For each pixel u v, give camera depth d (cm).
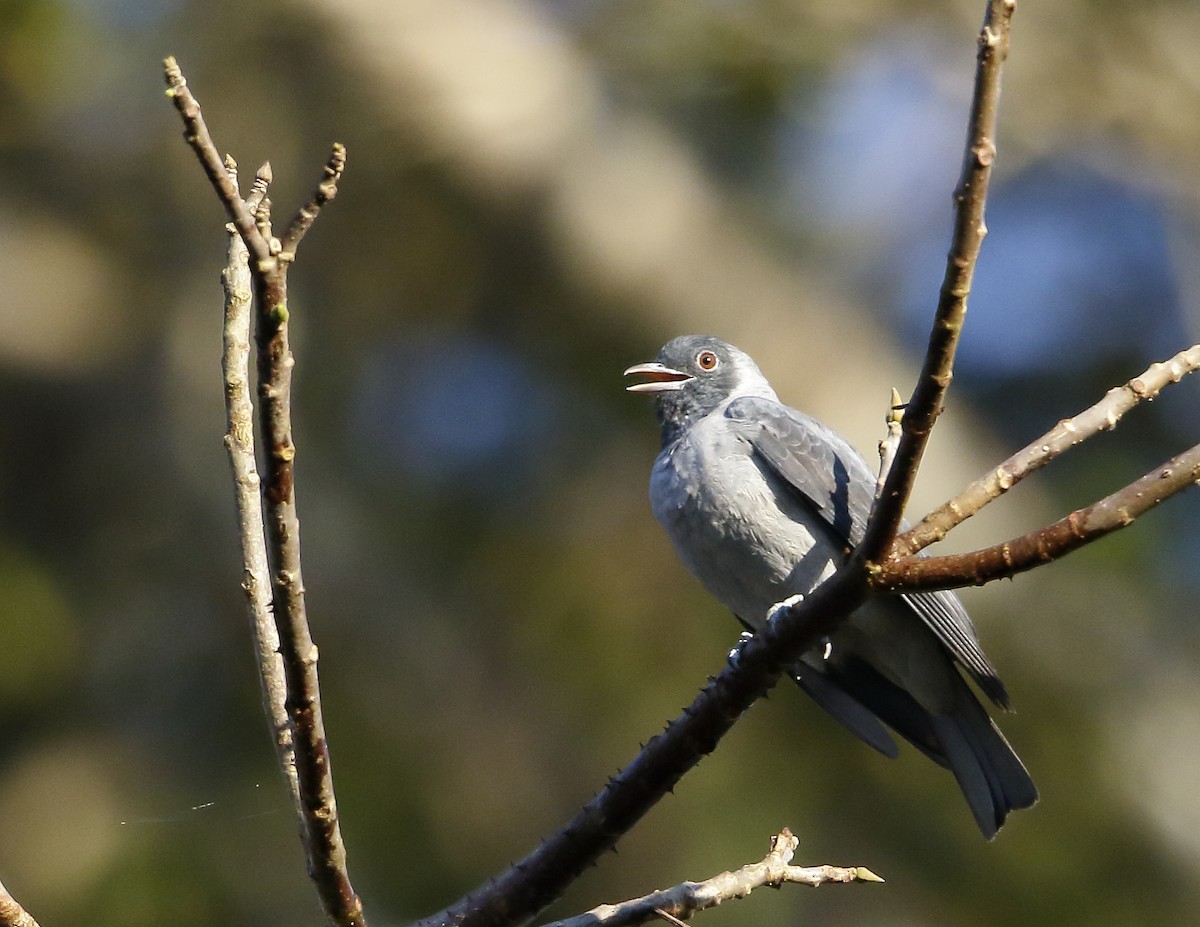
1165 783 1231
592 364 1353
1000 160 1531
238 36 1366
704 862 1144
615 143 1344
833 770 1188
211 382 1444
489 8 1377
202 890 1213
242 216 438
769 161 1428
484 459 1403
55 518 1464
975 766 828
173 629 1385
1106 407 521
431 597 1321
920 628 820
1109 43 1493
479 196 1325
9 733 1362
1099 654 1266
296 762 486
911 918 1150
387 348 1467
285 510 466
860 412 1273
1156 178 1550
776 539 831
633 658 1241
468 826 1207
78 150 1524
